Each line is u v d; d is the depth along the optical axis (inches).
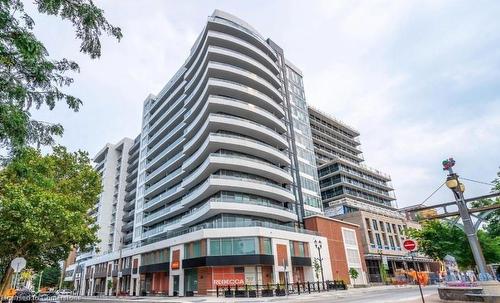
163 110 2667.3
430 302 610.2
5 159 297.0
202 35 2116.1
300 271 1568.7
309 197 2134.6
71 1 264.5
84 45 283.7
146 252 1875.0
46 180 594.9
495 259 841.5
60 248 1077.1
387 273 2277.3
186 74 2284.7
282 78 2466.8
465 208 609.0
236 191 1674.5
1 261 951.0
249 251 1355.8
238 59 1957.4
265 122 1975.9
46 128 297.3
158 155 2495.1
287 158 1957.4
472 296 543.2
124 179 3211.1
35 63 256.8
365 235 2288.4
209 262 1304.1
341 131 3604.8
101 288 2475.4
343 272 1784.0
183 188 1968.5
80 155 1160.8
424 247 920.9
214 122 1706.4
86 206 1087.6
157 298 1375.5
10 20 236.7
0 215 709.9
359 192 3006.9
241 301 954.7
